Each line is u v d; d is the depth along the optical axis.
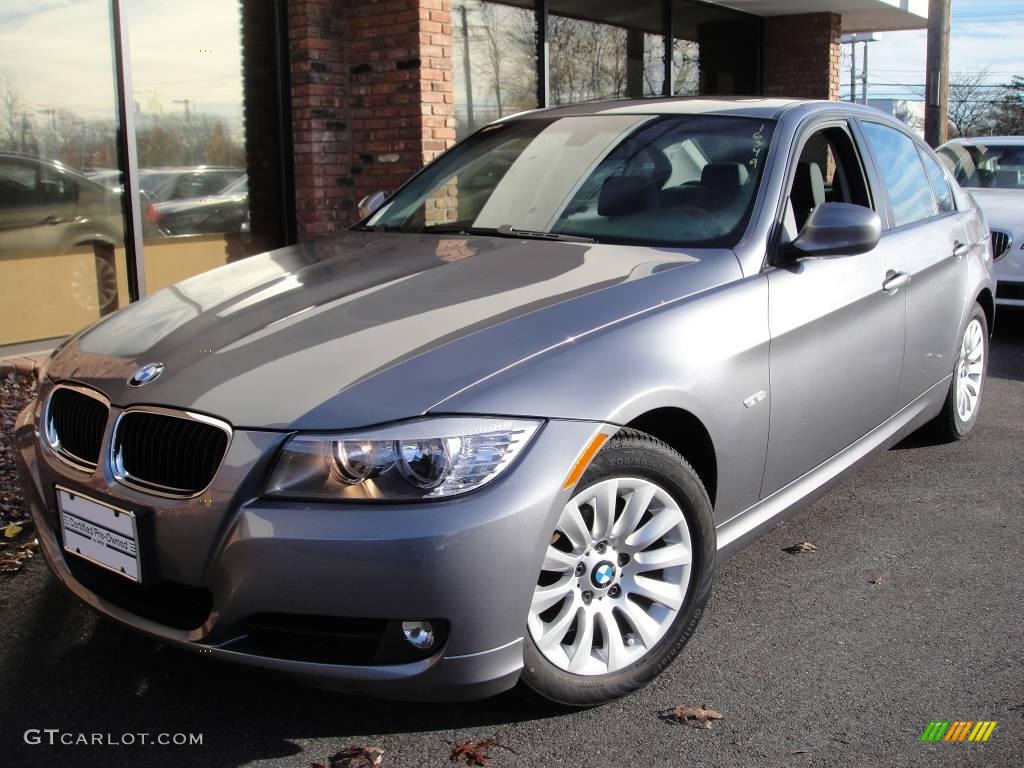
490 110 9.60
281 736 2.71
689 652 3.18
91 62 6.75
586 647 2.77
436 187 4.18
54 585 3.60
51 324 6.73
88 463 2.79
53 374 3.08
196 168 7.46
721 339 3.01
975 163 9.66
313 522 2.35
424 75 7.60
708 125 3.83
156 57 7.12
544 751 2.65
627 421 2.66
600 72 11.07
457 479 2.38
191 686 2.96
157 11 7.09
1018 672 3.08
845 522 4.30
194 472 2.53
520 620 2.48
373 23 7.76
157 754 2.63
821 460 3.71
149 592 2.67
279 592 2.37
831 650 3.20
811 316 3.41
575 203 3.67
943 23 14.92
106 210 6.94
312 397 2.48
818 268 3.53
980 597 3.59
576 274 3.07
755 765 2.60
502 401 2.48
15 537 4.01
